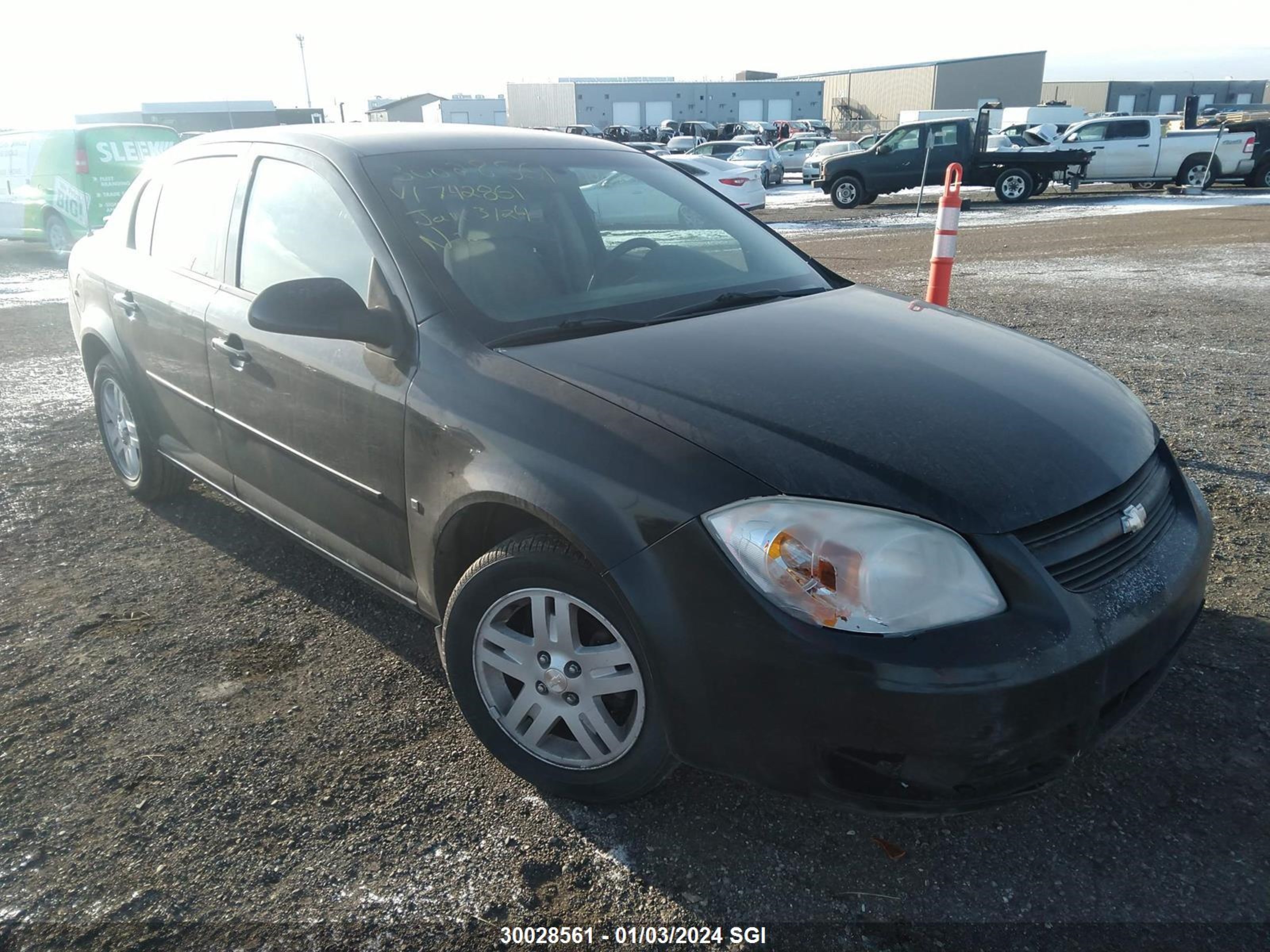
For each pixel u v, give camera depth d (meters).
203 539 3.96
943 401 2.24
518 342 2.48
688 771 2.49
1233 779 2.41
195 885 2.12
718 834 2.27
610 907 2.07
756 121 57.44
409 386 2.49
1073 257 11.94
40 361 7.29
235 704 2.79
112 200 13.27
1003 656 1.82
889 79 69.06
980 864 2.17
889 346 2.57
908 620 1.83
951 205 4.73
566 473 2.11
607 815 2.34
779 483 1.92
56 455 5.05
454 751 2.58
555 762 2.36
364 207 2.75
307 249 2.93
